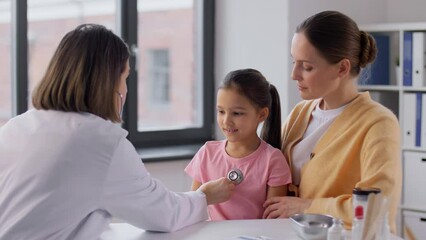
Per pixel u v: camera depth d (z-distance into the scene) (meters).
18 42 3.62
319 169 2.09
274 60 3.82
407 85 3.76
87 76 1.82
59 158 1.76
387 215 1.77
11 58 3.67
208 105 4.24
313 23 2.01
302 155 2.20
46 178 1.75
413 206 3.75
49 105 1.84
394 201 1.95
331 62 2.01
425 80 3.73
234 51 4.07
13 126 1.87
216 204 2.19
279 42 3.78
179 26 6.56
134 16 3.94
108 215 1.87
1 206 1.79
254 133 2.26
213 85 4.24
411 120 3.74
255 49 3.93
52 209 1.75
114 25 3.97
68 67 1.83
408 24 3.73
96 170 1.78
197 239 1.94
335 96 2.12
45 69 1.89
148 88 7.47
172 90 7.18
